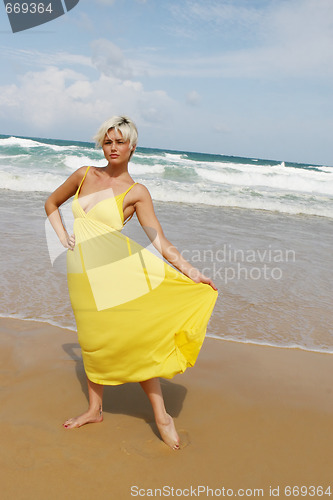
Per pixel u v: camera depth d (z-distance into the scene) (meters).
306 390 3.11
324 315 4.67
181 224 9.53
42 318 4.04
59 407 2.73
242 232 9.23
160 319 2.39
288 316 4.57
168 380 3.18
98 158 26.83
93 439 2.43
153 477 2.17
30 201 10.96
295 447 2.48
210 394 3.00
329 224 12.10
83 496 2.00
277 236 9.19
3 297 4.43
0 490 1.98
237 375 3.28
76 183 2.58
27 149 27.44
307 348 3.83
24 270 5.33
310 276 6.16
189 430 2.59
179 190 15.11
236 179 24.16
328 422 2.73
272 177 24.47
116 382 2.47
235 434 2.57
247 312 4.59
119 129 2.39
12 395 2.81
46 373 3.12
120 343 2.36
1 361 3.23
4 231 7.21
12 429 2.46
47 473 2.12
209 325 4.20
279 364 3.50
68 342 3.63
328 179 28.92
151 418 2.72
